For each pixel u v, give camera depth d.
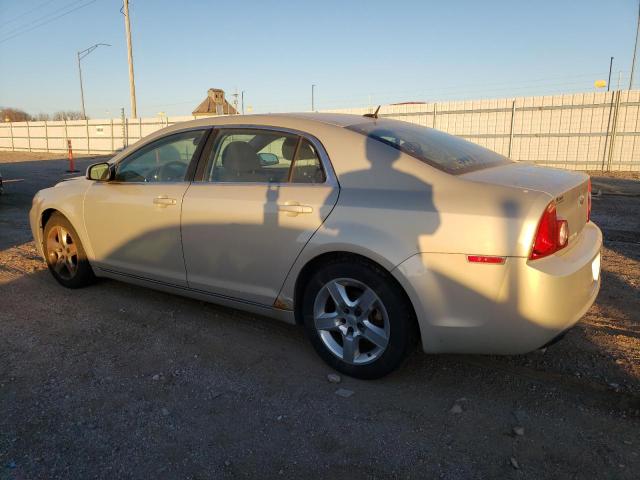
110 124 33.47
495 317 2.64
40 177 16.81
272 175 3.39
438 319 2.75
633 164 17.06
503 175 2.97
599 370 3.17
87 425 2.69
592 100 17.28
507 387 3.02
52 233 4.78
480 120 19.67
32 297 4.59
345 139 3.17
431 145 3.31
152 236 3.94
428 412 2.79
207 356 3.46
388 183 2.96
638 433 2.58
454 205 2.71
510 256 2.57
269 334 3.80
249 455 2.46
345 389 3.04
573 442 2.52
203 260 3.66
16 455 2.45
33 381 3.13
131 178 4.22
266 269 3.35
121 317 4.12
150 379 3.16
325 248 3.02
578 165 18.00
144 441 2.56
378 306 2.96
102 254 4.38
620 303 4.31
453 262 2.68
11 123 40.78
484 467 2.36
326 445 2.53
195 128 3.87
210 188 3.63
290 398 2.95
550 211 2.61
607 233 7.30
